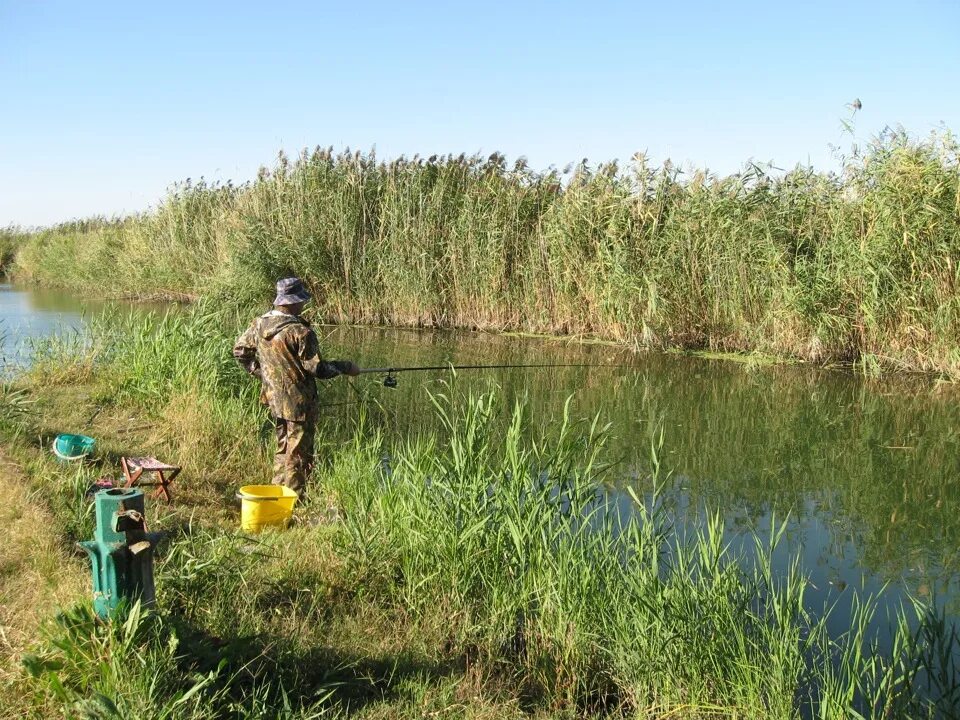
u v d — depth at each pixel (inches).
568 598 181.2
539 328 722.8
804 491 309.9
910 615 204.2
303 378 258.1
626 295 633.0
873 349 551.5
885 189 509.7
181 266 991.6
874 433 397.4
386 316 796.6
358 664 161.5
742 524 271.3
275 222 836.0
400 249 776.9
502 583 196.1
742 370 555.5
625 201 639.8
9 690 130.6
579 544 202.1
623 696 168.6
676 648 164.7
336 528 219.9
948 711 158.4
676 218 625.9
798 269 557.9
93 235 1279.5
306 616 176.7
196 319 427.8
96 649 132.2
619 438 384.8
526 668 173.5
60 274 1321.4
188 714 128.7
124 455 279.9
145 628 139.0
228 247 841.5
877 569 235.0
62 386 402.0
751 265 586.6
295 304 255.9
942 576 230.2
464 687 158.1
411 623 183.3
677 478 324.2
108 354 439.8
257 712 134.9
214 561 177.9
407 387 489.4
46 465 246.8
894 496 304.5
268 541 213.2
